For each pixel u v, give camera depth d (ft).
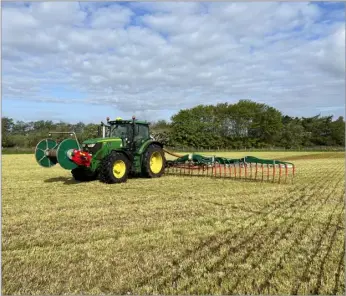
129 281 12.16
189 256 14.42
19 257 14.33
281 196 28.48
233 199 27.02
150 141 39.47
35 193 29.58
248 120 208.03
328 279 12.29
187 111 213.05
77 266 13.41
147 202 25.70
